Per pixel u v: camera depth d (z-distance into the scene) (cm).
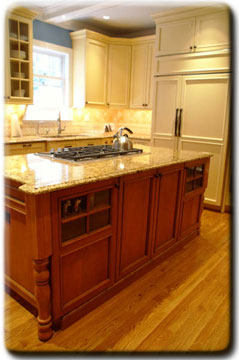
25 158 218
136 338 158
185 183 262
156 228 233
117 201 185
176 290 205
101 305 186
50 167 183
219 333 163
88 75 460
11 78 352
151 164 206
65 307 161
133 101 494
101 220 178
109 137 466
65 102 481
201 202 300
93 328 164
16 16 345
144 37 456
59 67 468
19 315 172
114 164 200
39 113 438
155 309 183
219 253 265
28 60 370
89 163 201
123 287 205
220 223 342
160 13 381
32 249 142
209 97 363
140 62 473
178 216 261
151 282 215
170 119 405
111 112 557
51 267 149
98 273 183
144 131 523
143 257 223
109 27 493
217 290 206
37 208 136
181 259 252
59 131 448
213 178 379
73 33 456
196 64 366
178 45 378
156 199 224
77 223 162
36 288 147
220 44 342
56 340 154
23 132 420
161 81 404
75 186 153
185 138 393
